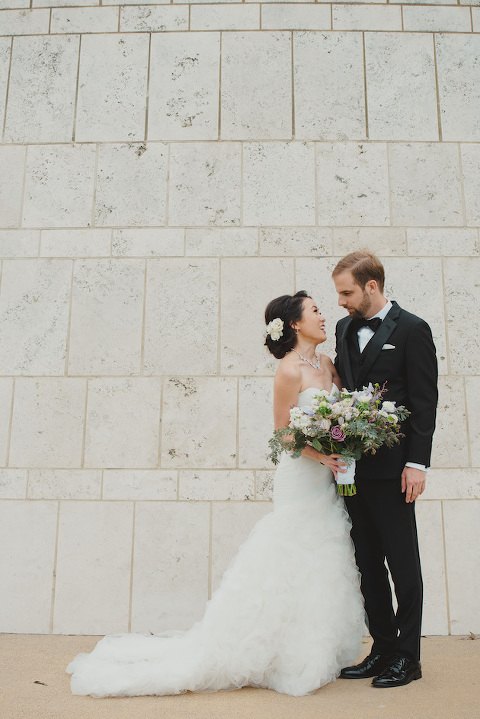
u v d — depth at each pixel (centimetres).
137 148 423
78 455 386
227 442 384
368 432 250
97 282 408
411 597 265
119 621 365
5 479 385
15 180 423
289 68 430
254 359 395
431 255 406
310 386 287
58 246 413
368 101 426
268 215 412
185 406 390
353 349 290
